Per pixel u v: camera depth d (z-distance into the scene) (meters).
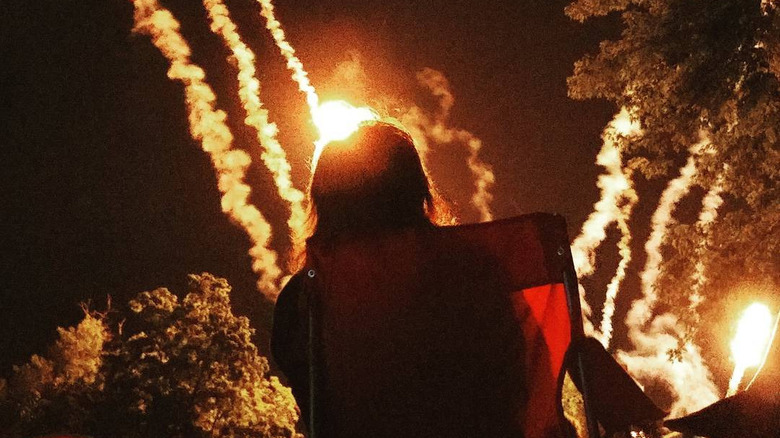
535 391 1.94
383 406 1.93
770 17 11.23
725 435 2.21
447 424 1.90
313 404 1.95
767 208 12.83
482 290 1.96
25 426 39.31
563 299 1.97
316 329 1.98
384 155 2.09
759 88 11.41
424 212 2.10
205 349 39.75
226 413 39.53
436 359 1.93
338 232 2.04
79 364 41.50
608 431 1.98
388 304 1.96
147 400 38.75
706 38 11.45
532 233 1.98
